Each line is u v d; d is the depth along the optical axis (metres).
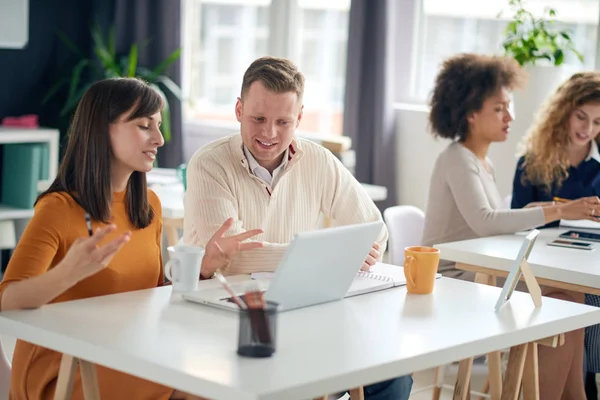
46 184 5.43
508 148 5.18
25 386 2.19
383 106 5.87
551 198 3.84
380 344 1.91
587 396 3.43
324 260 2.13
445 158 3.69
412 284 2.40
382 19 5.79
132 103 2.28
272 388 1.58
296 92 2.60
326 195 2.88
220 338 1.89
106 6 6.63
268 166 2.76
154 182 4.55
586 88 3.72
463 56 3.76
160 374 1.70
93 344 1.82
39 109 6.40
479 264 3.06
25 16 5.62
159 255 2.50
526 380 2.39
